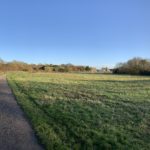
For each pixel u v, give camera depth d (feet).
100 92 78.48
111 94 73.67
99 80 151.02
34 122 37.63
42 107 49.42
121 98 65.10
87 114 43.86
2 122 38.27
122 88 94.68
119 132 33.53
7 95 67.87
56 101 57.57
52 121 38.47
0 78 147.54
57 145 28.22
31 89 83.71
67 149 27.04
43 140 29.78
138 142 29.96
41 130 33.68
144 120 40.57
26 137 31.22
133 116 43.27
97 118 41.24
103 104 54.75
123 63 307.58
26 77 169.37
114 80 153.07
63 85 103.96
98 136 31.65
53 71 350.64
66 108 49.08
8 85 99.14
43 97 63.57
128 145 28.89
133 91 83.87
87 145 28.50
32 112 44.42
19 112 45.27
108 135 32.19
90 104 54.49
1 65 296.71
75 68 386.52
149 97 68.28
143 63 284.61
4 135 31.94
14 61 315.78
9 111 46.03
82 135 31.83
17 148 27.58
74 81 135.03
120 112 46.32
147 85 111.04
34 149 27.32
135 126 36.88
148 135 32.86
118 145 28.73
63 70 363.76
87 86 101.14
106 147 28.04
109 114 44.42
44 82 120.57
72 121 38.60
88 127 35.68
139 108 50.70
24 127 35.58
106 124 37.52
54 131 33.50
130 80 154.40
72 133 32.71
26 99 60.13
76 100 59.82
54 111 45.57
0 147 27.81
